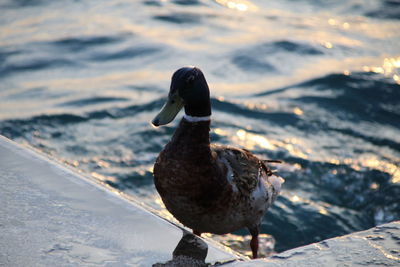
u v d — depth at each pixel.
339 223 7.48
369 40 13.45
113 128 9.63
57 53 12.30
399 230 2.78
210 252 2.98
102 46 12.65
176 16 14.58
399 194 8.03
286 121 9.82
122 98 10.53
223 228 5.26
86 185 3.63
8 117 9.79
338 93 10.84
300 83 11.25
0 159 3.91
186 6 15.48
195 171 4.84
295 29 13.96
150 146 9.16
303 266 2.51
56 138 9.30
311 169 8.50
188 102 4.89
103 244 2.99
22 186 3.56
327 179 8.32
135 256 2.90
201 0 16.08
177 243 3.04
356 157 8.83
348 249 2.63
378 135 9.52
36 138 9.27
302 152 8.89
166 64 11.88
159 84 11.05
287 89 10.99
